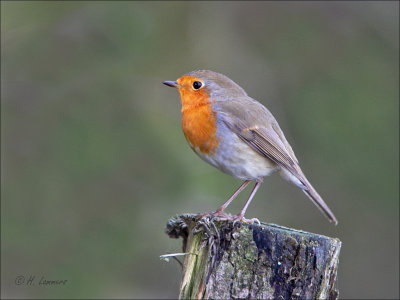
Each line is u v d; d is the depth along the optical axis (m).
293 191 13.58
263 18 14.01
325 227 13.19
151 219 11.45
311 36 13.64
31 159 11.36
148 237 11.34
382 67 13.03
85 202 11.25
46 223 11.05
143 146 11.77
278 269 6.40
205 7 13.93
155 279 11.92
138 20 13.04
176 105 12.79
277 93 13.34
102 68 12.50
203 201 11.80
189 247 7.25
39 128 11.60
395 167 12.17
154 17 13.42
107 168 11.46
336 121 12.41
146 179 11.59
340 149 12.33
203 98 8.46
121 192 11.45
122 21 12.86
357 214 12.77
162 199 11.60
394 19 13.54
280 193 13.58
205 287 6.55
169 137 12.20
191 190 11.80
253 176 8.43
